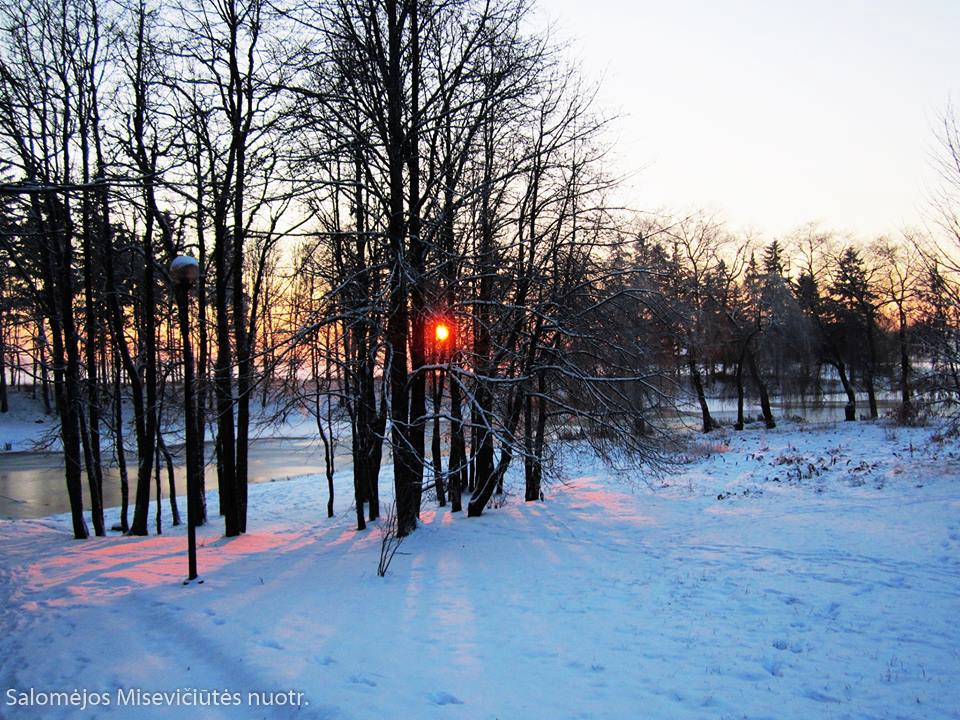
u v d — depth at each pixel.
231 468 14.53
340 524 16.50
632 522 13.81
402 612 7.92
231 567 10.48
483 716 5.11
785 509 13.72
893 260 32.94
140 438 16.25
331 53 12.41
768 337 35.03
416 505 13.72
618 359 14.54
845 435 27.11
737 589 8.41
